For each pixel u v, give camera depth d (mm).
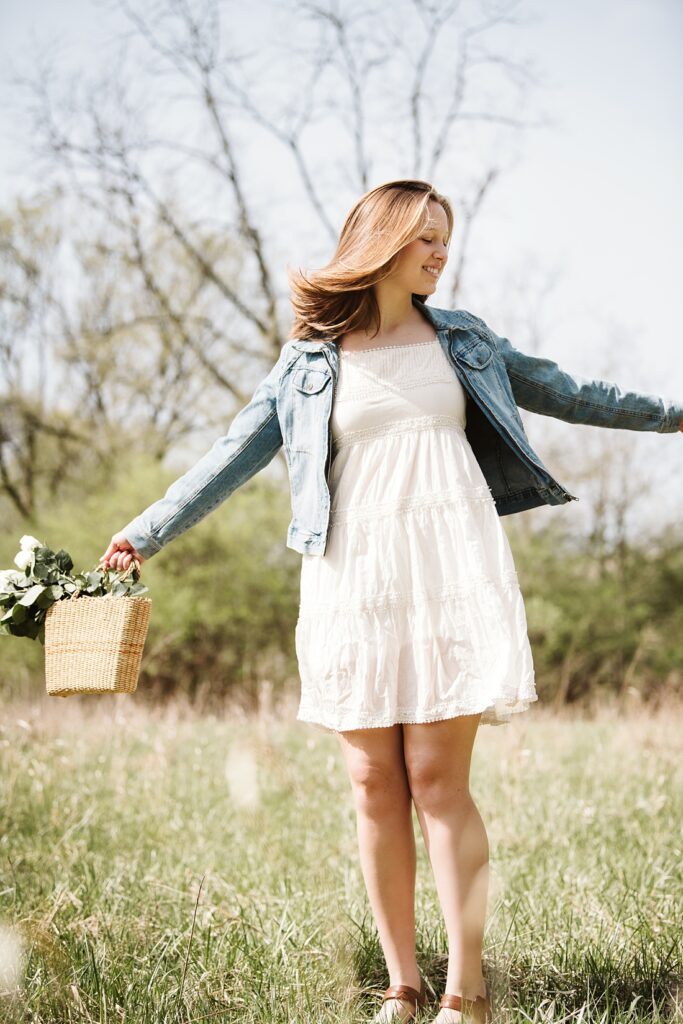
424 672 2367
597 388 2816
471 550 2404
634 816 4777
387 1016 2303
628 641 17922
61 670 2471
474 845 2357
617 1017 2268
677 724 7859
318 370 2590
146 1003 2316
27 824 4695
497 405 2637
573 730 8719
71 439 18859
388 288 2600
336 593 2455
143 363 18859
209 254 18188
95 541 15711
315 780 5688
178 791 5566
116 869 3873
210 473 2695
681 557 18469
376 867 2426
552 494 2703
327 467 2541
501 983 2340
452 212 2680
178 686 15164
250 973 2537
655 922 2971
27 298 18906
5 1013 2277
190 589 15039
